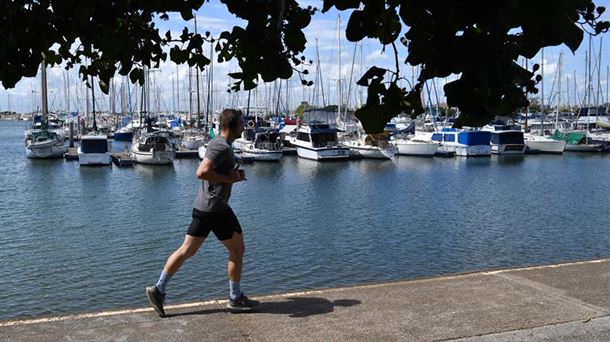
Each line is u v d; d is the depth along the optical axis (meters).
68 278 14.27
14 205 25.52
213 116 65.81
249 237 19.02
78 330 4.83
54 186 31.73
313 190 30.77
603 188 31.92
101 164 41.03
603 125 64.00
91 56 3.42
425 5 1.58
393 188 31.73
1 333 4.74
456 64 1.57
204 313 5.25
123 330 4.84
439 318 5.10
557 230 20.50
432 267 15.44
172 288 13.19
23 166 41.09
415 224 21.45
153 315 5.21
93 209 24.62
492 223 21.73
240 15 2.00
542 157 51.59
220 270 14.50
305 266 15.40
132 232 19.89
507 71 1.57
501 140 52.84
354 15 1.76
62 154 45.72
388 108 1.79
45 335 4.71
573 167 43.47
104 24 2.62
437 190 31.03
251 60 2.08
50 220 22.02
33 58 2.69
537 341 4.64
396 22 1.97
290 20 2.23
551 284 6.07
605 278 6.30
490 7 1.47
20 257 16.36
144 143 42.56
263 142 46.75
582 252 17.30
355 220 22.20
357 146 48.34
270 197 28.22
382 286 6.02
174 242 18.31
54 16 2.66
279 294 5.82
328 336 4.72
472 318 5.10
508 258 16.48
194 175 37.12
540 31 1.44
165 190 30.56
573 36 1.40
